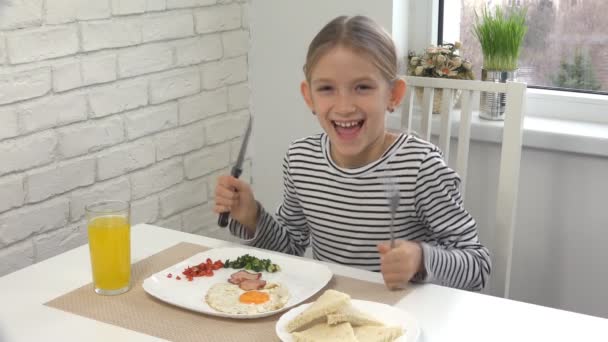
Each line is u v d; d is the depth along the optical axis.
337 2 2.12
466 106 1.62
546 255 1.99
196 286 1.09
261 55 2.28
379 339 0.90
